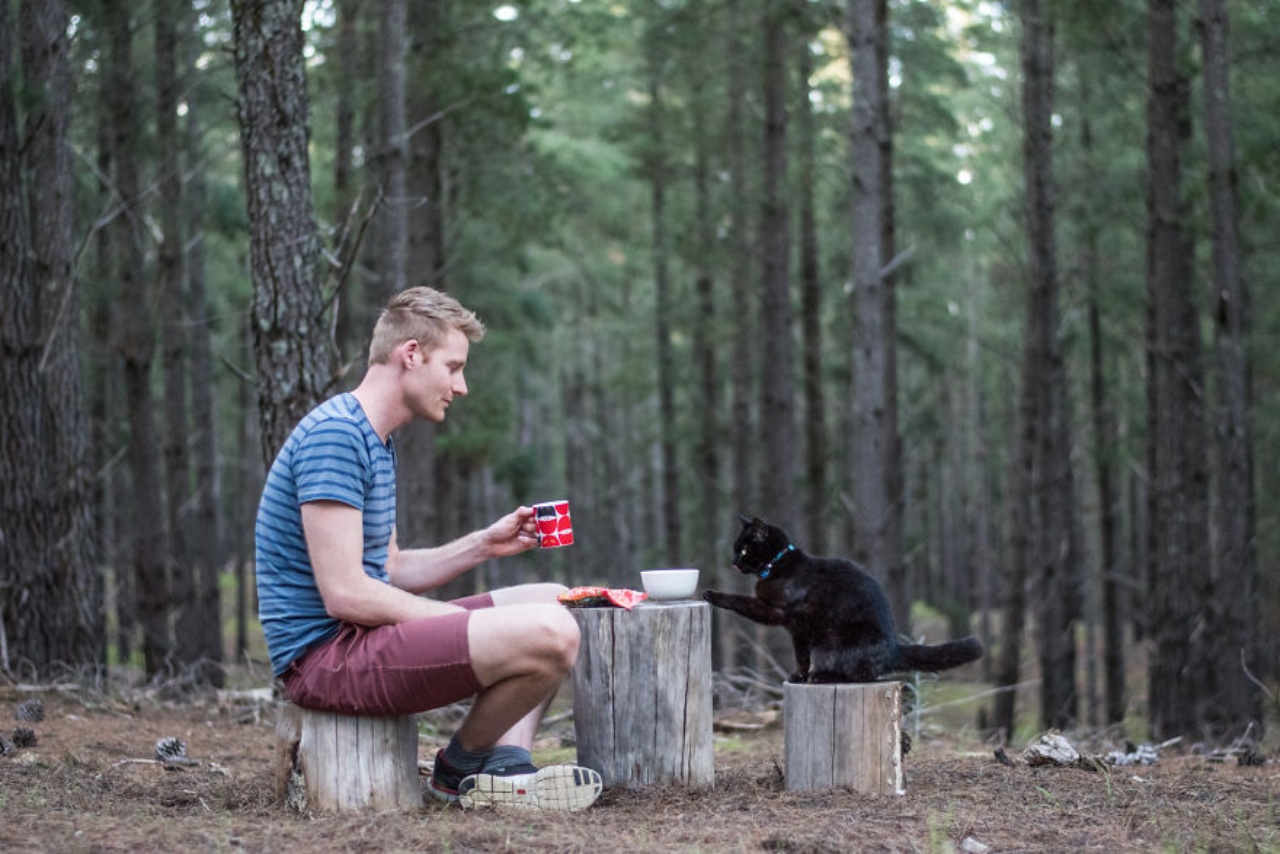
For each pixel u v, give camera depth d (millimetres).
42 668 7461
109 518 19750
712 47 15906
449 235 17047
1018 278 18609
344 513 3596
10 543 7477
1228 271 10367
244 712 6855
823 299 19719
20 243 7625
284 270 6520
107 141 12125
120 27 11172
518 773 3871
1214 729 10312
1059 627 13680
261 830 3484
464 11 13336
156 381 20844
